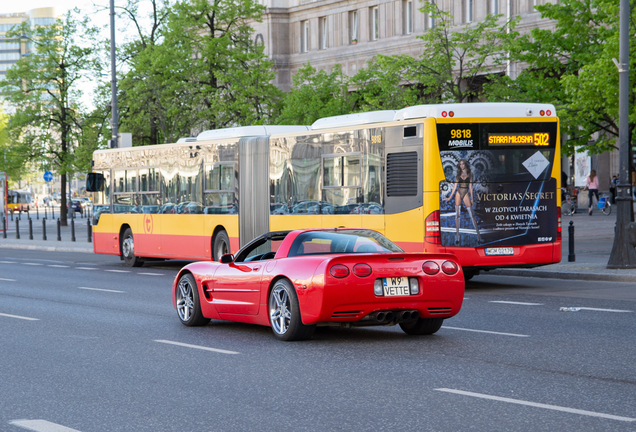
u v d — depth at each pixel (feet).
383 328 38.58
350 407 22.74
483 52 111.55
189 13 139.95
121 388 25.85
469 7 173.88
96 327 40.14
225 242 71.41
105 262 90.79
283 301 35.04
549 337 34.63
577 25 85.61
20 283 65.10
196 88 135.74
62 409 23.11
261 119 132.16
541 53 88.69
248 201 68.69
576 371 27.30
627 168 61.87
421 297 33.73
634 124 79.56
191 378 27.30
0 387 26.25
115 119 111.04
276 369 28.68
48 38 173.99
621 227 61.93
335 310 32.86
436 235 52.65
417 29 185.37
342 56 201.46
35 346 34.42
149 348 33.60
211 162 72.84
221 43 137.90
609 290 52.85
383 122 56.03
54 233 158.10
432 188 52.65
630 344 32.55
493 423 20.63
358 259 33.19
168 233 78.33
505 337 34.94
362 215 57.21
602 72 75.36
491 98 105.81
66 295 55.57
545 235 54.70
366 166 56.95
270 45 214.28
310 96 129.08
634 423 20.45
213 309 38.93
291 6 214.07
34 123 175.73
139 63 135.95
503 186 53.83
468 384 25.49
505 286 57.41
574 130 84.38
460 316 42.01
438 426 20.43
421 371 27.78
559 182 54.95
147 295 55.21
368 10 197.16
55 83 176.86
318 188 61.21
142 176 81.82
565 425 20.33
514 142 54.03
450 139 53.06
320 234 36.09
